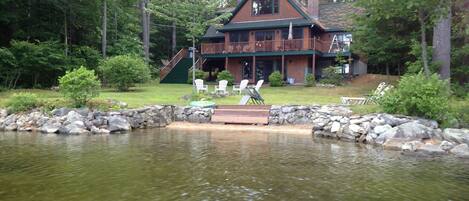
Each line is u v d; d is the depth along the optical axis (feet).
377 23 71.77
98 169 26.13
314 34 106.83
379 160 30.50
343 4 116.88
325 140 41.55
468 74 65.77
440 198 20.43
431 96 40.11
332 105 54.03
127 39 110.83
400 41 72.38
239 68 112.78
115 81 78.38
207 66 118.11
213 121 56.59
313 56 96.58
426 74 46.42
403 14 48.44
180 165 27.61
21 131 48.11
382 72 108.27
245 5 110.83
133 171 25.62
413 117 40.22
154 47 151.74
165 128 52.03
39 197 19.84
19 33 88.07
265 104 58.85
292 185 22.56
